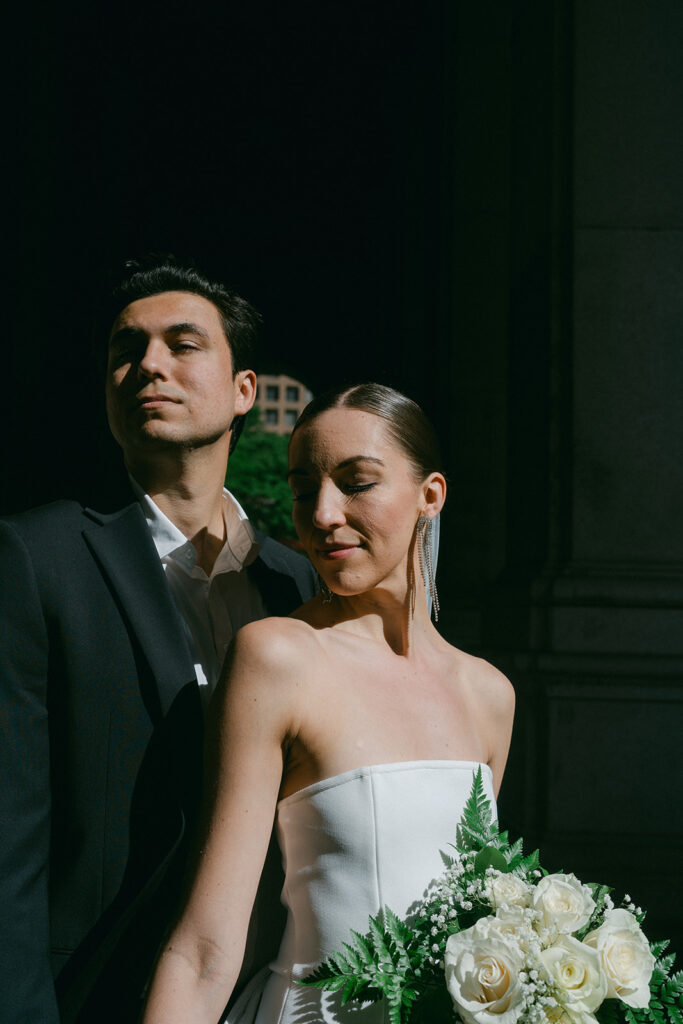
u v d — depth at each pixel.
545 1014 1.23
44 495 9.34
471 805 1.46
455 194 9.42
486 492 9.20
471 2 9.48
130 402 1.83
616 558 5.34
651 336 5.42
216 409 1.86
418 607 1.67
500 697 1.77
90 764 1.55
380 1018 1.37
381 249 17.86
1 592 1.57
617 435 5.39
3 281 8.88
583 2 5.48
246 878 1.31
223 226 21.28
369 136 18.17
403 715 1.50
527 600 5.39
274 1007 1.40
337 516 1.47
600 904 1.41
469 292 9.39
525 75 6.54
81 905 1.51
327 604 1.64
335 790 1.37
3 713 1.50
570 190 5.50
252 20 14.67
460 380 9.32
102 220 13.87
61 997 1.47
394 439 1.51
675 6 5.50
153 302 1.86
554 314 5.53
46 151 10.12
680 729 5.08
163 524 1.82
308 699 1.40
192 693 1.62
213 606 1.90
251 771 1.33
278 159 19.05
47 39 10.30
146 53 15.72
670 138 5.48
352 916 1.35
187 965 1.27
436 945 1.28
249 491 51.31
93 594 1.63
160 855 1.53
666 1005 1.35
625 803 5.05
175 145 18.75
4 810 1.44
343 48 15.44
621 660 5.11
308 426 1.52
